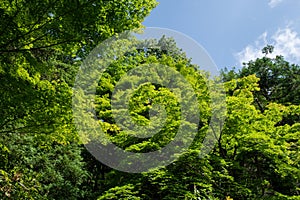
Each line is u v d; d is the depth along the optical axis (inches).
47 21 149.6
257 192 345.7
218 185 333.1
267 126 347.3
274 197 329.7
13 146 347.3
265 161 389.4
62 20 148.7
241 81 361.1
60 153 471.8
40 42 166.4
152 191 322.7
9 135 323.3
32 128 179.9
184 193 284.0
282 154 339.6
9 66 158.6
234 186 329.1
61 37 158.7
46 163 424.5
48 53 278.1
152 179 289.3
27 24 150.2
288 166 347.3
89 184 548.4
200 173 313.9
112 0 164.1
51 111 175.8
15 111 162.4
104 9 161.6
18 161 344.5
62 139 205.8
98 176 553.3
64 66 391.5
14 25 144.6
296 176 354.9
